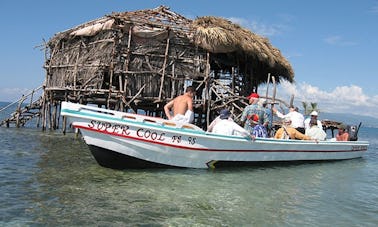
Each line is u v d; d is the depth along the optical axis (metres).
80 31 18.03
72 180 7.61
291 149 11.18
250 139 9.79
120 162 8.66
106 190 6.96
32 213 5.56
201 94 20.16
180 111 9.42
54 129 21.92
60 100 21.44
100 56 17.00
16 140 14.78
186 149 8.95
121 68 16.47
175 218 5.70
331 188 8.52
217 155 9.44
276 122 17.41
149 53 16.81
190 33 17.25
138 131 8.48
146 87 16.73
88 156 11.05
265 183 8.52
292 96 13.20
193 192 7.21
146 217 5.66
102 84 17.20
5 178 7.60
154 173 8.66
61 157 10.66
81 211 5.75
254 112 10.58
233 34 17.00
